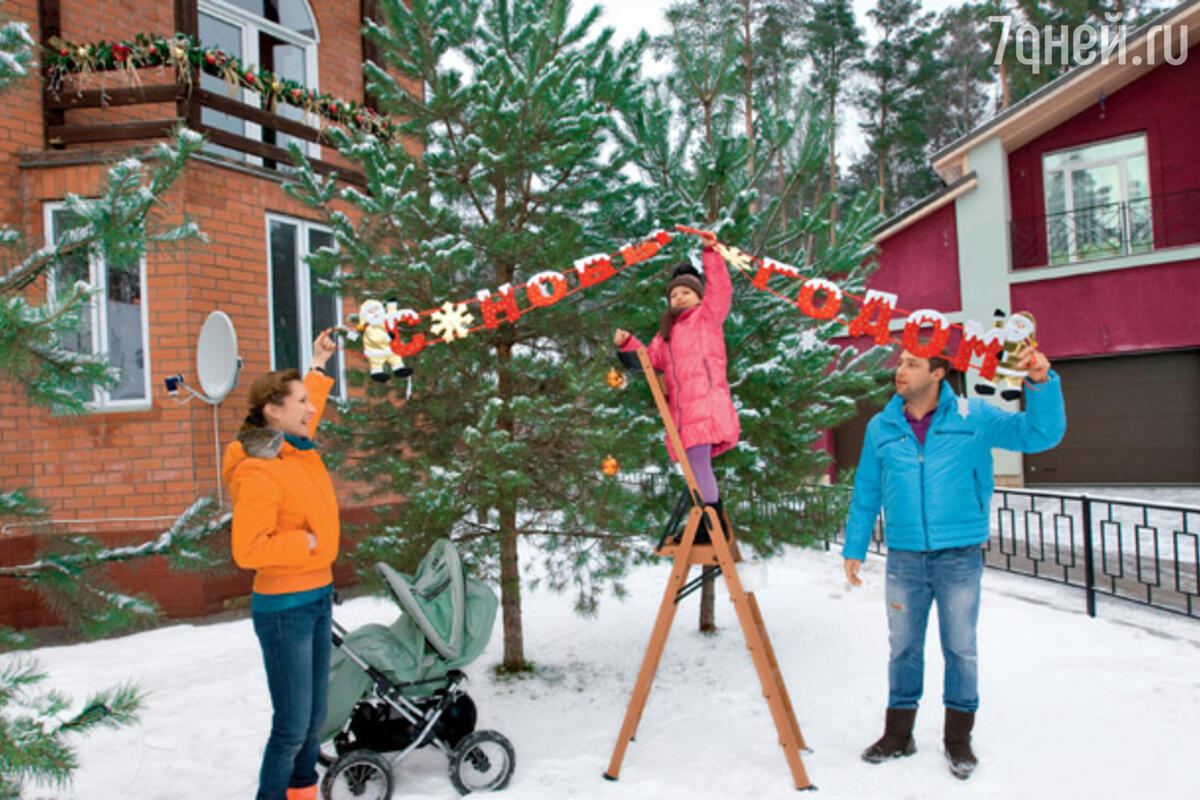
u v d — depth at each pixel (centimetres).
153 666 595
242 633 694
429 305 503
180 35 757
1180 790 341
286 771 320
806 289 385
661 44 638
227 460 325
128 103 766
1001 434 379
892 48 3072
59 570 327
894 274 1770
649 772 385
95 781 392
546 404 465
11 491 324
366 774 362
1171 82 1574
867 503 416
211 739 450
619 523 508
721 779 371
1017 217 1728
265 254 829
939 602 386
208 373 737
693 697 506
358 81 1059
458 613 376
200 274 769
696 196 620
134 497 749
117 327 763
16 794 279
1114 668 508
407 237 501
